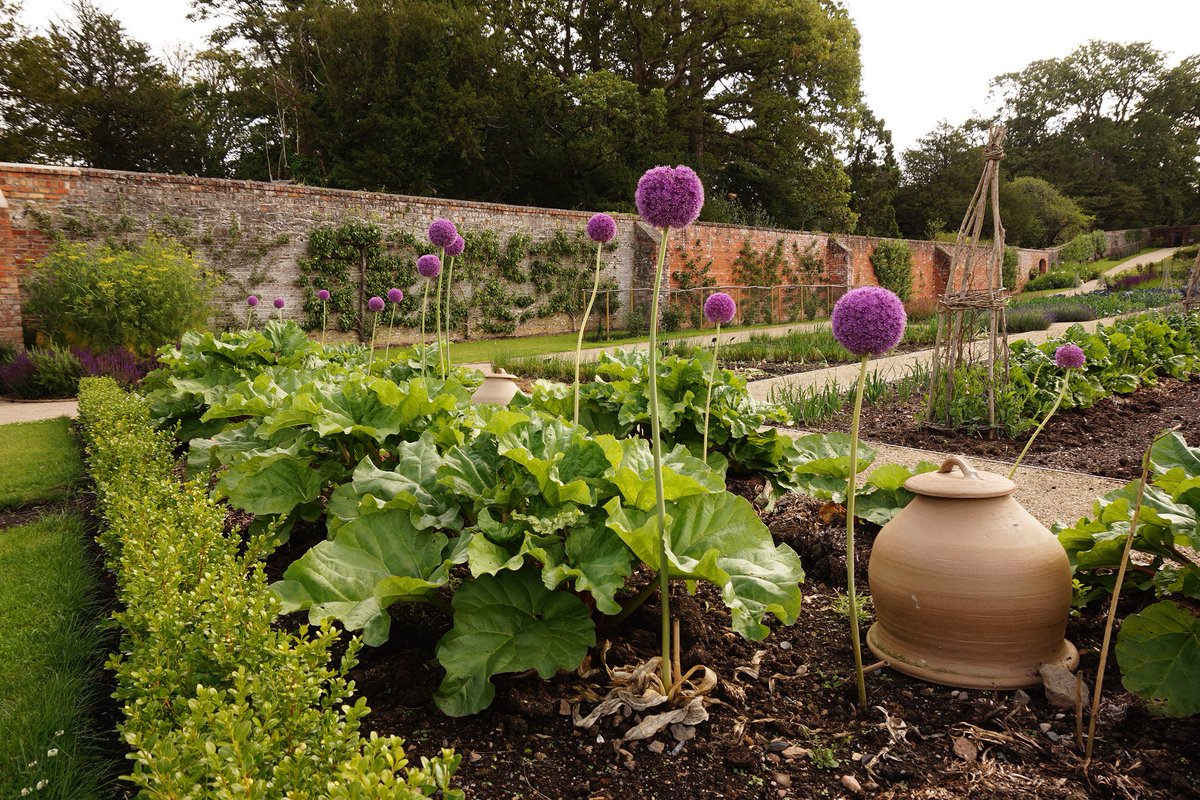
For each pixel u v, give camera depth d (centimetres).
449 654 197
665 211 170
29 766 177
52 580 305
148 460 363
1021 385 634
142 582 191
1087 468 486
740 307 2042
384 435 319
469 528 226
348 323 1479
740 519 218
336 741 127
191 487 281
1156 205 6034
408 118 2417
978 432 594
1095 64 6291
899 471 318
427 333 1591
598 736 195
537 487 222
